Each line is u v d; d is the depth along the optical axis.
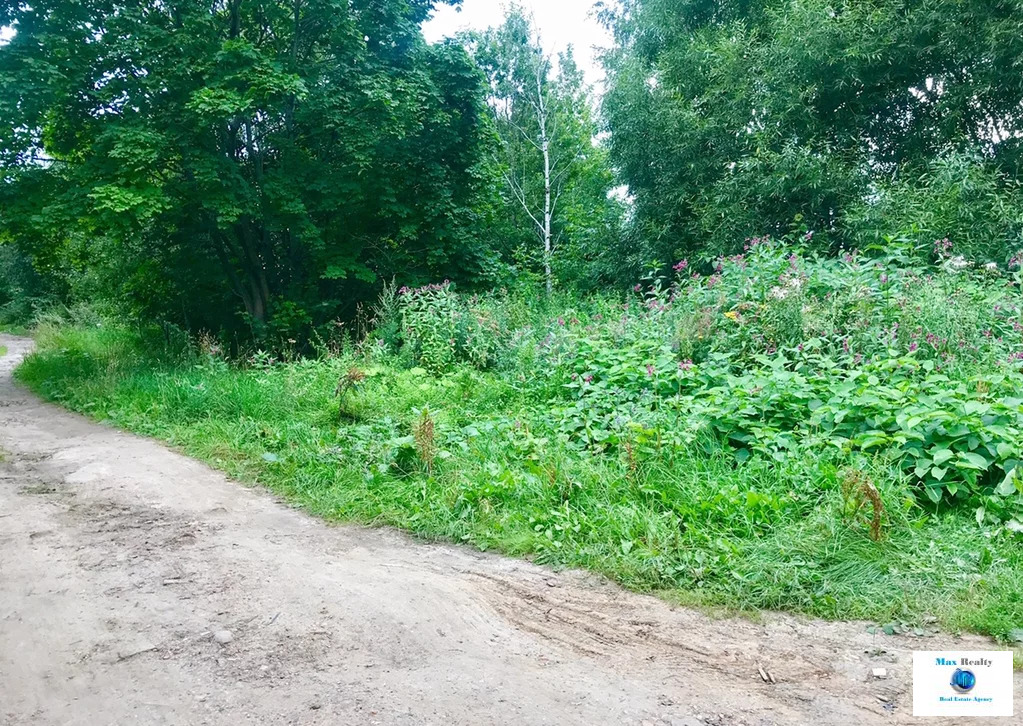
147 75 11.66
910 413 4.82
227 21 13.36
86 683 3.05
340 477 5.91
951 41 12.75
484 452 5.98
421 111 13.55
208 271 14.70
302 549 4.65
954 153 11.53
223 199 11.85
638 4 19.66
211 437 7.50
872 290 7.71
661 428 5.59
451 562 4.42
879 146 14.73
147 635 3.47
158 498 5.76
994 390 5.57
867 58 13.15
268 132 13.88
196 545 4.71
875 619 3.50
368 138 12.57
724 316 7.81
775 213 14.17
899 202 11.58
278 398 8.58
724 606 3.70
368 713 2.80
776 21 14.41
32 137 12.08
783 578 3.77
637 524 4.45
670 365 6.96
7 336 27.56
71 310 24.02
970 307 7.21
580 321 11.02
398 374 9.39
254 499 5.75
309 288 14.19
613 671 3.14
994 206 10.68
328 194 13.08
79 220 11.24
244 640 3.41
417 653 3.30
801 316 7.35
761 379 5.86
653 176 17.50
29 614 3.72
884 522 4.08
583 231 20.94
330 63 13.09
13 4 11.93
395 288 13.59
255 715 2.80
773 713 2.79
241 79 11.33
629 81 17.38
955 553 3.86
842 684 3.00
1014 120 13.38
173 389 9.23
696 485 4.79
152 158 10.76
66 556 4.52
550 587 4.02
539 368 8.51
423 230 14.68
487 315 10.96
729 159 15.61
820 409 5.25
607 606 3.78
